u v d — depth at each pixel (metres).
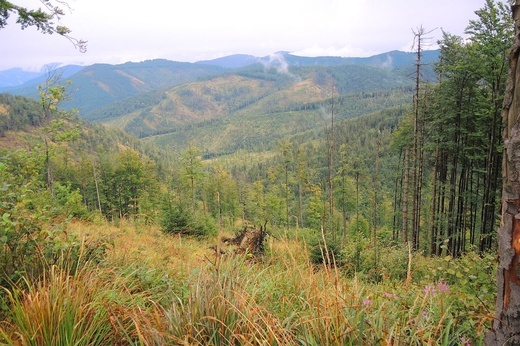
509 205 1.54
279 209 50.44
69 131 12.72
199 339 2.07
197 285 2.40
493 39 13.95
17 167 4.94
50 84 12.74
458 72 16.56
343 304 2.29
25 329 2.04
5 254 2.75
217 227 15.75
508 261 1.53
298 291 2.83
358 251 9.45
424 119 21.27
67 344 1.94
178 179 36.97
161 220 13.92
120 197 42.09
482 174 18.75
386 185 53.81
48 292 2.20
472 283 3.67
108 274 3.09
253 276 3.02
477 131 17.22
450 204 20.72
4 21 8.16
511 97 1.55
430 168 24.17
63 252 3.11
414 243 20.42
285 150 48.72
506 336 1.54
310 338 1.94
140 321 2.24
